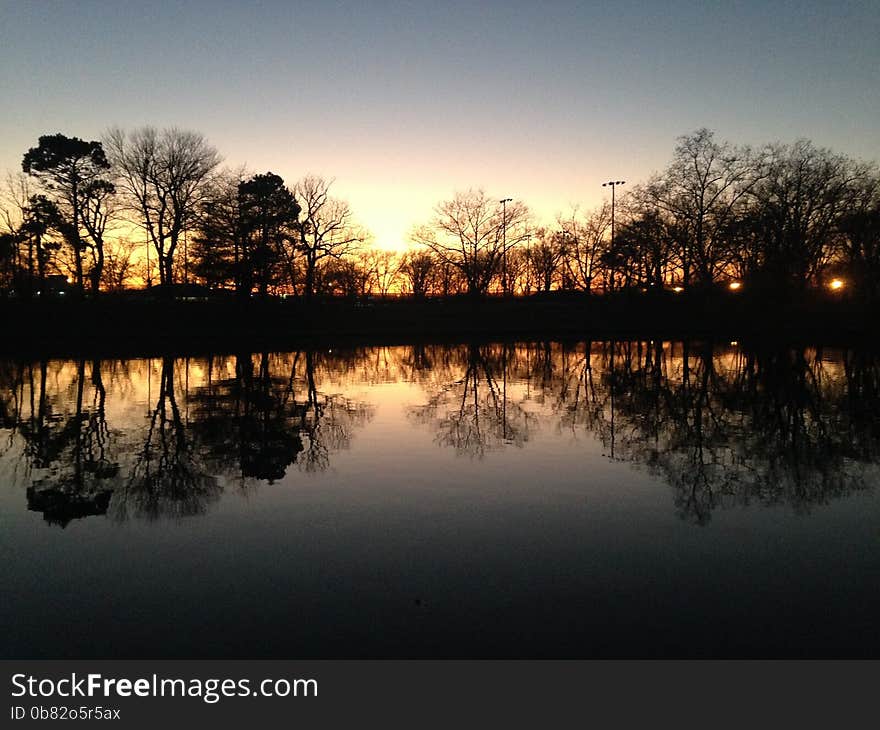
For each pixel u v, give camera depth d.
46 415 17.05
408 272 97.62
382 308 59.78
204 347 41.38
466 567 6.94
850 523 8.20
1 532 8.18
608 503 9.09
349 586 6.50
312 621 5.80
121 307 47.91
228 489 9.96
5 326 42.25
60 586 6.61
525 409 17.34
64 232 45.06
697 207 50.59
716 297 53.16
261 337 48.09
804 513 8.61
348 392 21.16
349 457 11.95
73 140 44.16
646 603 6.07
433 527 8.19
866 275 45.69
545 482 10.17
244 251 50.88
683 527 8.12
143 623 5.82
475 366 29.94
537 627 5.63
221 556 7.32
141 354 37.00
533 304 65.12
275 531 8.11
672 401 18.61
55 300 47.28
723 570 6.80
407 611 5.95
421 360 33.31
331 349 40.81
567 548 7.45
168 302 50.12
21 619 5.94
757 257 50.09
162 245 50.22
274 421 15.89
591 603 6.08
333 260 66.12
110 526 8.36
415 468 11.11
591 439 13.39
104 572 6.93
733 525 8.17
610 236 63.03
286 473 10.88
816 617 5.79
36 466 11.51
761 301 50.34
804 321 48.44
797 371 26.55
